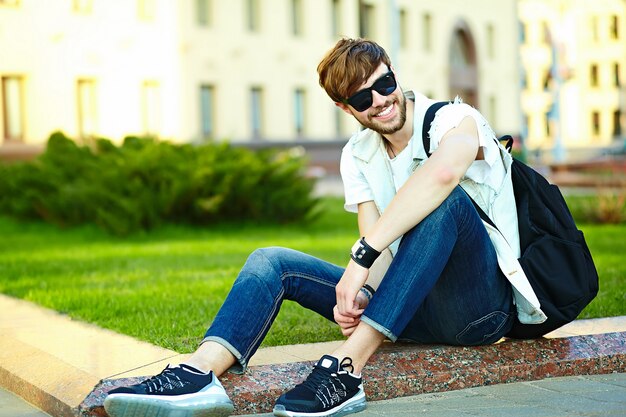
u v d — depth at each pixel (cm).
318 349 443
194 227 1459
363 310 381
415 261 368
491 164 382
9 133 2552
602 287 660
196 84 3038
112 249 1158
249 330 375
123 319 555
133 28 2825
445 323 400
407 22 4134
